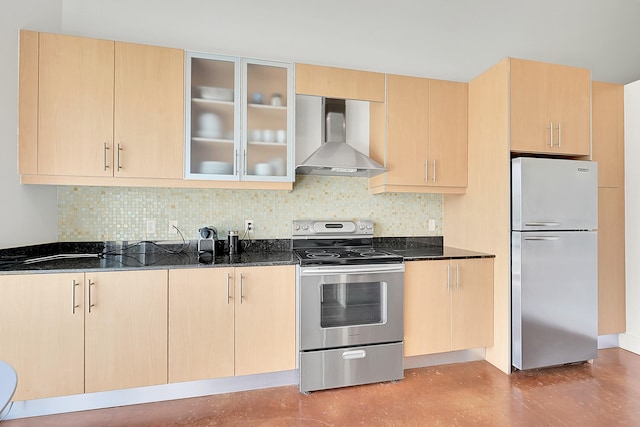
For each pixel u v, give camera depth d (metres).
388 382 2.29
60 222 2.34
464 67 3.07
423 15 2.99
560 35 3.24
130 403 2.01
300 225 2.71
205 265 2.00
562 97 2.47
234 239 2.49
